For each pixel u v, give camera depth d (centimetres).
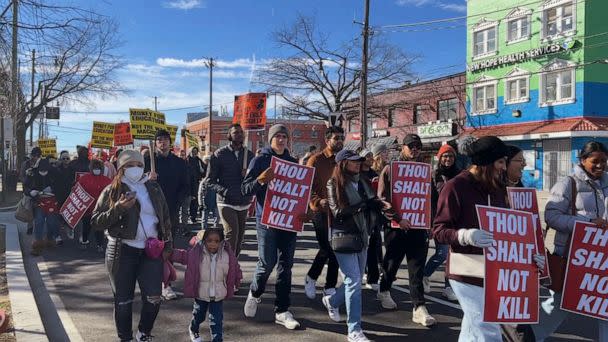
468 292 347
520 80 2792
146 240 436
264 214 539
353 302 490
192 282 471
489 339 342
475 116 3066
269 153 569
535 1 2673
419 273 572
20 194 2580
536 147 2653
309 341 511
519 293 342
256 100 883
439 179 629
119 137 1802
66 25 941
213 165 638
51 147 2358
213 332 479
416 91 3591
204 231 477
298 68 3744
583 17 2450
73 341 511
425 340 517
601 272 414
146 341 447
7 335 491
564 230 438
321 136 6638
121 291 436
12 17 898
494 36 2938
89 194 927
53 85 2908
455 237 339
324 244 617
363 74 2598
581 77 2461
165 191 682
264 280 560
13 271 770
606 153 440
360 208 481
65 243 1112
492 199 354
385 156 770
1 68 1261
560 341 520
